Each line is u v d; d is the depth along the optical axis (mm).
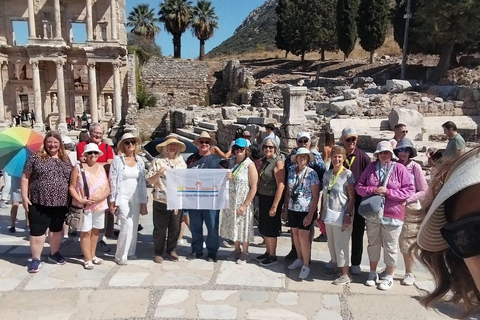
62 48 38438
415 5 34438
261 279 6582
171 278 6590
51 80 42438
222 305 5680
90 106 40312
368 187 6098
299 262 7004
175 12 58438
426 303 1738
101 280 6508
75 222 6828
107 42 39406
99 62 40062
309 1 48188
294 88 14492
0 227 9570
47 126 40438
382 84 34188
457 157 1644
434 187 1716
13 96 41844
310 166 6902
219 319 5293
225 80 49562
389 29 61188
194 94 49688
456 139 8289
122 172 7043
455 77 30078
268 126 10961
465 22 28188
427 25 29438
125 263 7176
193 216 7496
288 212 6762
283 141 15031
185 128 30734
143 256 7691
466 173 1403
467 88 20047
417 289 6184
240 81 43188
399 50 48375
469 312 1646
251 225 7207
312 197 6586
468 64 33125
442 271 1672
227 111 24453
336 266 6871
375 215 5992
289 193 6762
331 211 6281
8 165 7844
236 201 7164
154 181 7129
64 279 6551
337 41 46375
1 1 39844
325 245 8383
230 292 6090
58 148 7051
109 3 41281
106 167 8195
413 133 16938
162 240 7246
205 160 7594
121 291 6105
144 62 48531
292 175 6801
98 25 41500
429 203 1734
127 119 37812
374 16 40062
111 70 43281
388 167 6109
